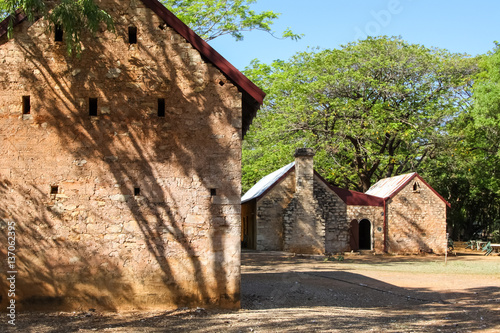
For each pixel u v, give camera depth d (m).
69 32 11.29
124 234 12.27
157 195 12.43
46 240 12.08
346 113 38.75
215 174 12.64
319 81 39.06
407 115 40.84
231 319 11.27
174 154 12.56
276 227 32.50
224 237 12.54
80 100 12.40
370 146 40.12
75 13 11.53
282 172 34.50
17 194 12.10
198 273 12.41
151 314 11.70
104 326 10.50
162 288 12.27
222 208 12.59
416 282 19.53
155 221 12.37
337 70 40.06
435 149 40.78
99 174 12.32
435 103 39.91
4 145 12.16
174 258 12.36
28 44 12.38
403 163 43.00
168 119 12.61
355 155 39.22
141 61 12.62
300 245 31.78
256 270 22.70
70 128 12.33
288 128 40.53
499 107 34.38
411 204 34.66
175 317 11.38
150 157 12.49
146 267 12.27
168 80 12.70
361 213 34.22
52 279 12.02
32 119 12.25
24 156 12.18
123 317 11.40
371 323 11.28
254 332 10.02
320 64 40.69
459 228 49.28
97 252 12.18
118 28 12.61
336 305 14.31
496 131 37.03
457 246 42.53
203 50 12.79
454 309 13.70
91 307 12.05
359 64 40.22
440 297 16.02
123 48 12.59
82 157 12.31
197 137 12.67
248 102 13.89
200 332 10.01
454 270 24.16
